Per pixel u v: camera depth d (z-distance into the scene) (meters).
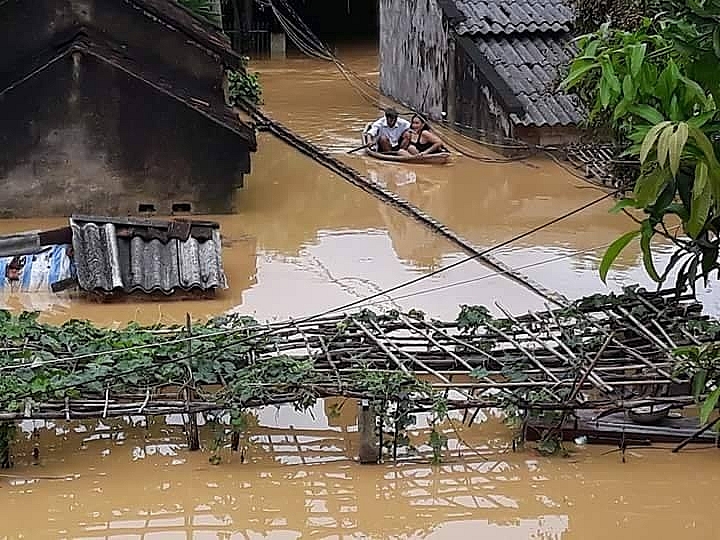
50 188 12.38
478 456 6.60
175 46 12.80
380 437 6.46
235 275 10.38
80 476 6.31
